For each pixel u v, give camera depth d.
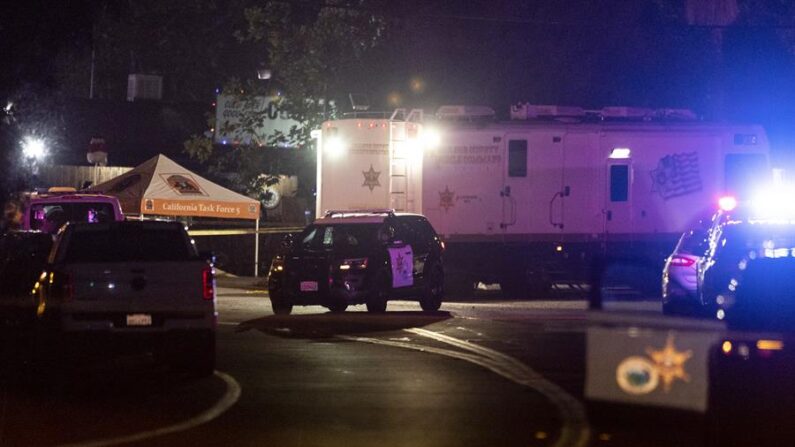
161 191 73.38
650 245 66.88
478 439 25.03
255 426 26.50
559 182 66.88
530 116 68.19
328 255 52.03
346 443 24.58
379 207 63.88
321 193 64.94
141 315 34.38
